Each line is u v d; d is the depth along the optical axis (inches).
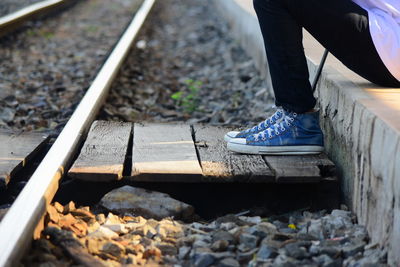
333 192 174.4
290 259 136.1
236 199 174.9
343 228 153.2
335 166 179.9
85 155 182.1
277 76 175.8
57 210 161.0
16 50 463.5
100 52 476.4
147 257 140.2
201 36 578.2
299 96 176.4
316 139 183.2
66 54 463.5
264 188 174.4
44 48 485.1
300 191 174.6
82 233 150.2
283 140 182.5
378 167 143.0
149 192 169.6
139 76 389.7
